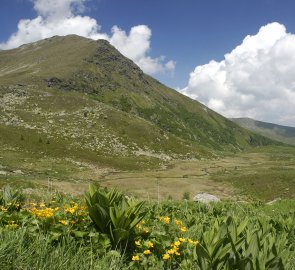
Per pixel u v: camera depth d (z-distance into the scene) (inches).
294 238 280.4
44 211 208.5
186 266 188.4
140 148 5787.4
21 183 1086.4
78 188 2193.7
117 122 6358.3
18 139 4694.9
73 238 188.9
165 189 3117.6
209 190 3176.7
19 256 152.3
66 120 6023.6
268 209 600.1
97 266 165.3
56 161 4264.3
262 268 153.9
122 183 3316.9
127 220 197.3
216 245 164.7
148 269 186.1
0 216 208.8
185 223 324.5
